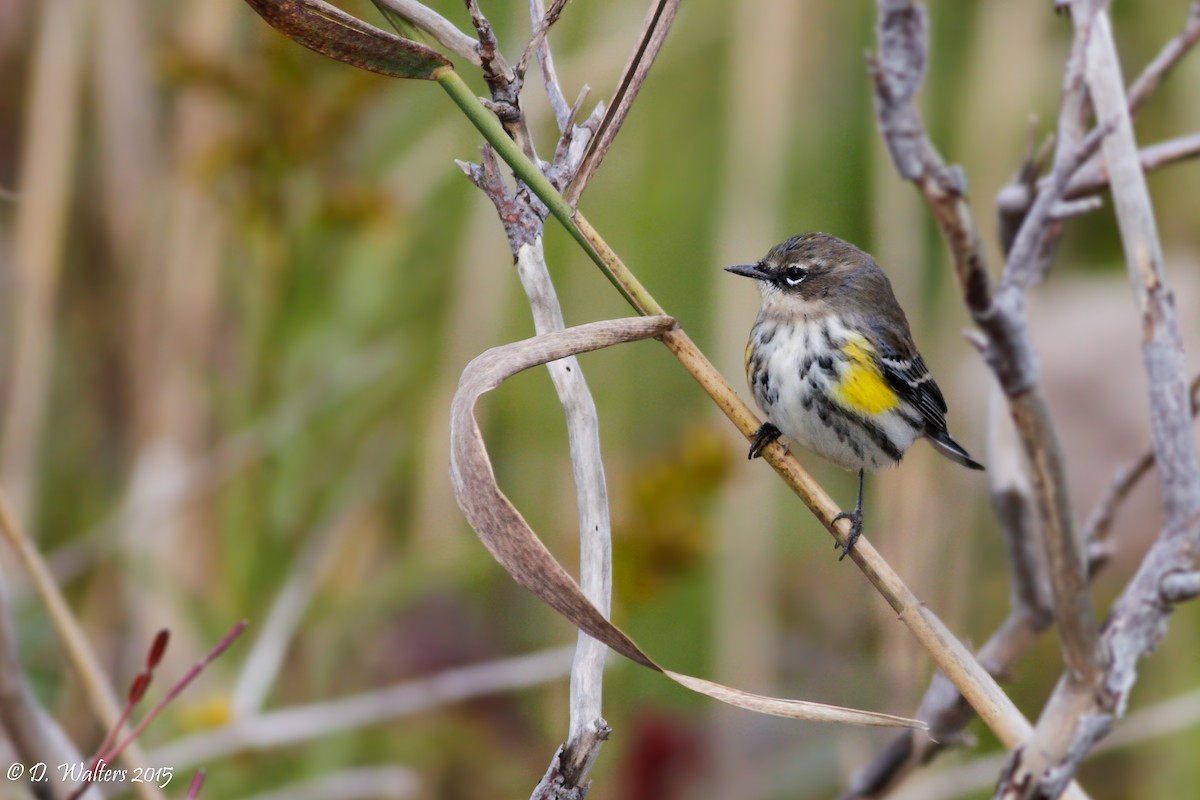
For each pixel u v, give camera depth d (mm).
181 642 10328
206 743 9008
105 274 11477
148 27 11680
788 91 11477
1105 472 13336
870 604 11266
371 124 11852
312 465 10969
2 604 6090
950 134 12500
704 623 11008
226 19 11508
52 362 11203
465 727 10633
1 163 11602
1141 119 12852
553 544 11344
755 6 11523
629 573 11000
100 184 11414
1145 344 6129
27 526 10375
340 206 11125
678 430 11727
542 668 9406
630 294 5703
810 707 4832
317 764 10031
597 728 5301
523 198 6047
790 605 11523
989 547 11906
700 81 12141
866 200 12070
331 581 11070
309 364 11148
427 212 11672
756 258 11391
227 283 11406
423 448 11172
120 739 7578
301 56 11344
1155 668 11141
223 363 11383
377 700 9289
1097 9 6387
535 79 10992
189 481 10719
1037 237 5445
